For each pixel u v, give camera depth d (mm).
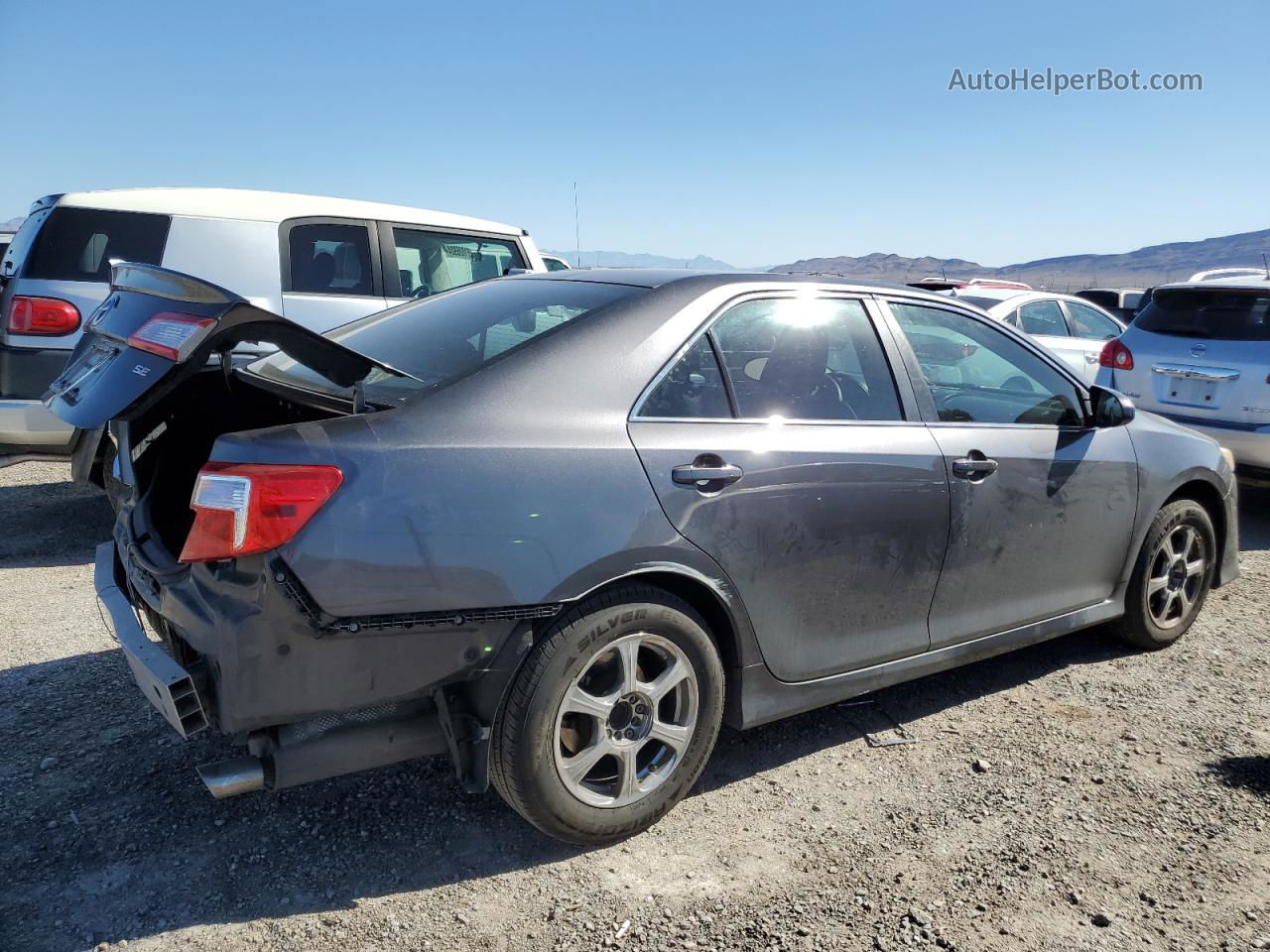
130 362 2402
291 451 2289
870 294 3463
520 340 2836
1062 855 2766
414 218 7062
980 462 3430
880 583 3219
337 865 2627
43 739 3242
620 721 2730
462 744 2518
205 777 2334
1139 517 4102
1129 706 3805
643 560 2639
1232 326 6930
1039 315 10008
